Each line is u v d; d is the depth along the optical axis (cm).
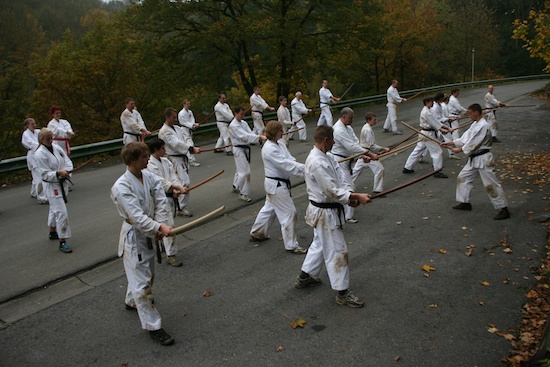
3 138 1809
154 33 2183
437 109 1132
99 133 2125
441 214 773
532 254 611
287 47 2209
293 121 1569
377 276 573
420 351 429
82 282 607
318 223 499
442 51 4231
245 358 432
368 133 852
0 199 1033
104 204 936
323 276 585
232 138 889
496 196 727
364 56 2445
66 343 471
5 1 3831
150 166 650
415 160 1044
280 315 499
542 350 352
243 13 2197
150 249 469
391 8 3353
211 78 2323
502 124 1616
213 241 715
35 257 683
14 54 3444
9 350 464
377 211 807
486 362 411
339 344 445
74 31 4269
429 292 530
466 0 4938
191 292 559
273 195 640
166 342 456
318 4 2225
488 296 517
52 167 678
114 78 2112
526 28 1102
